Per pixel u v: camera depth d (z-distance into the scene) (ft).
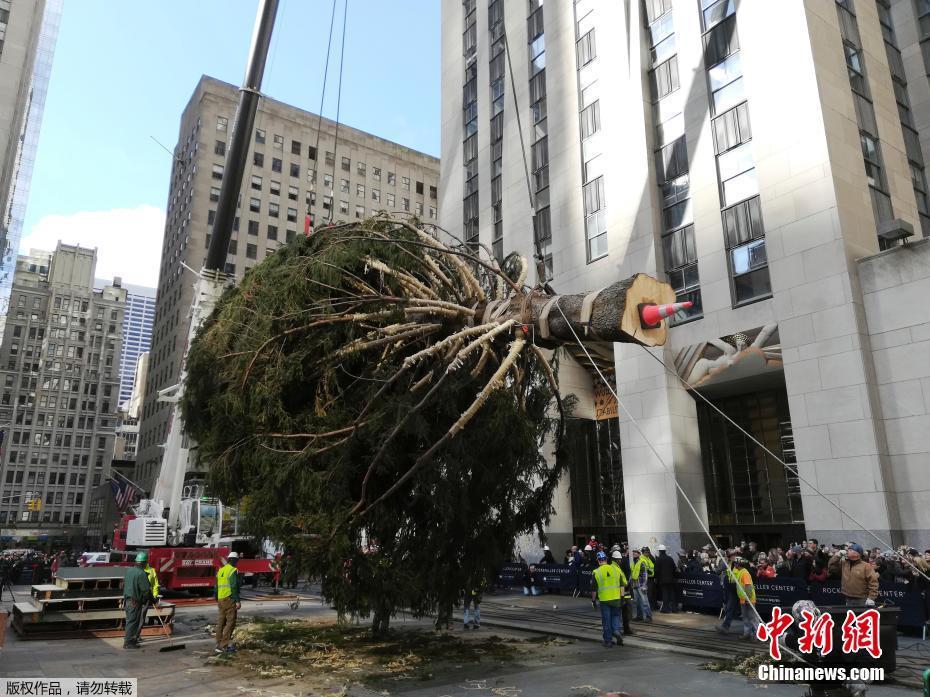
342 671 28.86
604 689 25.43
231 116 248.32
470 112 127.24
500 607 55.67
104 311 368.48
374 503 27.30
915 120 78.54
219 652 33.19
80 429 345.31
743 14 72.28
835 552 46.24
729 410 78.64
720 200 73.05
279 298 31.09
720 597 48.37
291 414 31.50
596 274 87.97
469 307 31.42
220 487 32.58
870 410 55.67
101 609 41.42
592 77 95.30
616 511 85.87
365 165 280.10
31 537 312.09
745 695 24.31
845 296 59.06
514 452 32.12
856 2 75.15
